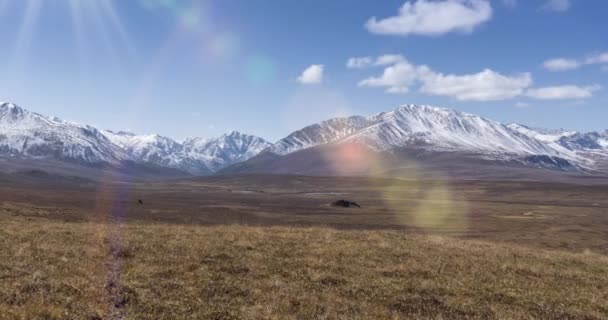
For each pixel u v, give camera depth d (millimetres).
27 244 26203
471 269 27531
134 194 193625
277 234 36500
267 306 18422
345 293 21250
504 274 27000
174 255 26234
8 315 14859
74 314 15906
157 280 20938
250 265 24953
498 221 105188
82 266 22484
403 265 27219
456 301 21125
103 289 19031
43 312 15492
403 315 18859
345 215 111688
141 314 16547
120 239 30281
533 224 99500
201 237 32938
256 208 124688
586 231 87562
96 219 58938
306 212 117625
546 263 31688
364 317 18156
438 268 27172
